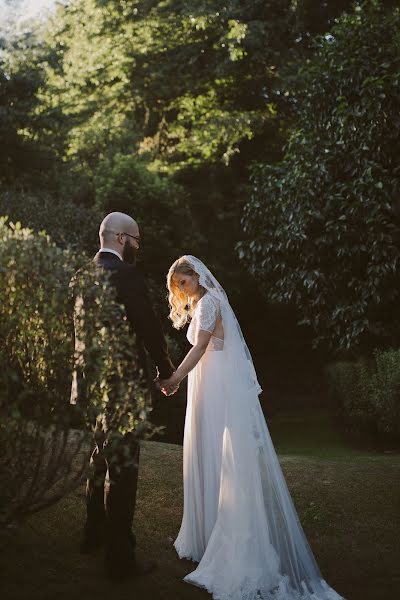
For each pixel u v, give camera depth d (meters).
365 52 8.05
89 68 15.48
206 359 3.46
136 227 3.35
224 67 14.75
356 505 4.26
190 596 3.03
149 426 2.82
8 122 13.30
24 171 14.01
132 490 3.12
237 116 14.98
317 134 8.38
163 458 5.18
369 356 8.80
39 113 14.22
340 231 7.73
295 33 14.24
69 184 14.05
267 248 8.49
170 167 15.37
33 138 14.28
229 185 15.86
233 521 3.18
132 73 16.09
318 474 4.94
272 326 16.12
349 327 8.10
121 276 3.12
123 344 2.85
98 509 3.32
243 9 14.39
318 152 8.21
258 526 3.19
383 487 4.62
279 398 14.45
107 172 13.05
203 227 15.19
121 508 3.09
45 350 2.69
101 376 2.69
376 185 7.44
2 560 3.15
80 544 3.39
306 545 3.32
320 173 7.92
